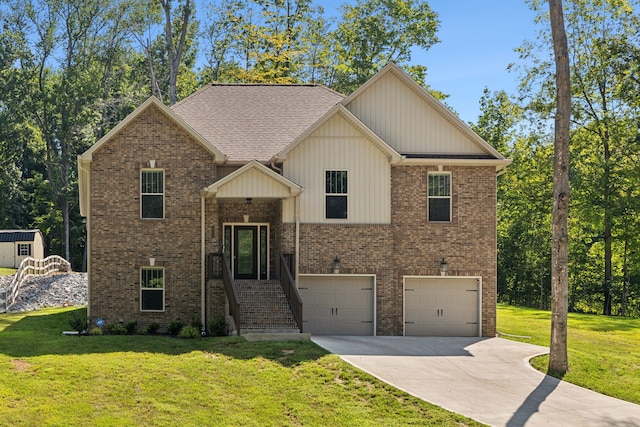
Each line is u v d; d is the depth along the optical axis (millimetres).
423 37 48844
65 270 45969
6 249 52344
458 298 25906
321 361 18484
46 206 64312
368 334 25438
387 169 25500
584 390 18094
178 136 25219
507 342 24109
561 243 20016
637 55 39312
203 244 24938
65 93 53375
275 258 26281
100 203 25016
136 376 16688
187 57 60344
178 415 14617
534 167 45062
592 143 43531
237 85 30828
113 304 24906
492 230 25922
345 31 50281
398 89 26422
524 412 15727
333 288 25453
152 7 46562
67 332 23703
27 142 58844
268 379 16938
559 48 20078
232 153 26031
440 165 25766
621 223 41500
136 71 60312
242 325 22453
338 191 25391
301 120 28328
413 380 17781
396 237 25656
